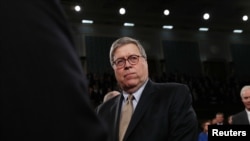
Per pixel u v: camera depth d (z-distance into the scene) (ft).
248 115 14.70
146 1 45.55
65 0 41.68
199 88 46.78
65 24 1.76
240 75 56.34
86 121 1.62
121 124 5.94
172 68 53.21
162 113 5.55
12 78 1.51
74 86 1.62
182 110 5.53
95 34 50.55
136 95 6.03
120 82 6.17
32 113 1.50
